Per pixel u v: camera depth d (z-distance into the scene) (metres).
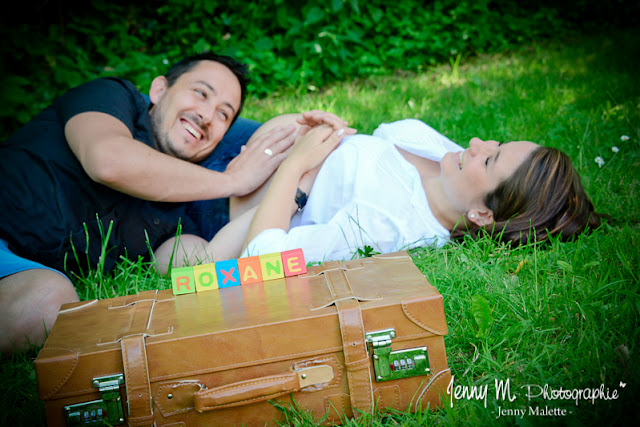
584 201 2.34
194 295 1.71
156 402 1.45
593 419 1.37
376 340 1.49
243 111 4.80
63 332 1.55
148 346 1.44
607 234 2.29
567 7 7.77
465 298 1.93
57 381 1.42
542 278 2.06
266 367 1.48
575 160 3.08
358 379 1.50
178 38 6.06
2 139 4.36
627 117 3.63
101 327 1.56
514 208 2.29
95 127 2.22
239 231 2.39
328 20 5.97
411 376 1.52
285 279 1.76
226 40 5.94
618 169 2.93
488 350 1.65
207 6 6.02
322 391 1.51
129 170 2.13
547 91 4.48
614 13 7.79
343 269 1.76
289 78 5.60
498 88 4.94
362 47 6.23
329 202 2.41
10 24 5.39
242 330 1.46
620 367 1.54
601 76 5.00
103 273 2.27
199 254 2.37
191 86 2.56
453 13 6.74
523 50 6.86
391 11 6.52
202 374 1.46
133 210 2.37
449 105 4.48
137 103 2.52
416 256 2.30
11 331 1.86
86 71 5.15
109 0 5.86
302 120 2.60
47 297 1.91
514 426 1.40
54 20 5.63
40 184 2.21
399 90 5.17
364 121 4.18
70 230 2.21
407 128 2.75
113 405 1.45
